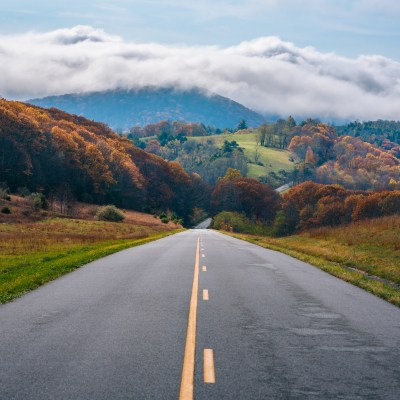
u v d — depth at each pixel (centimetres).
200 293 1426
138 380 655
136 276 1831
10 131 11044
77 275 1859
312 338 898
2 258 2497
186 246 3866
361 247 3056
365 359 763
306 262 2503
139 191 14575
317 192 12875
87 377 666
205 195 18588
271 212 15162
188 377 668
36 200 8125
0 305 1222
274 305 1243
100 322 1023
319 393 612
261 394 608
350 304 1273
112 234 5700
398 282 1767
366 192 12781
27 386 630
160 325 997
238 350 809
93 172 12756
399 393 614
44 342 853
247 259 2630
